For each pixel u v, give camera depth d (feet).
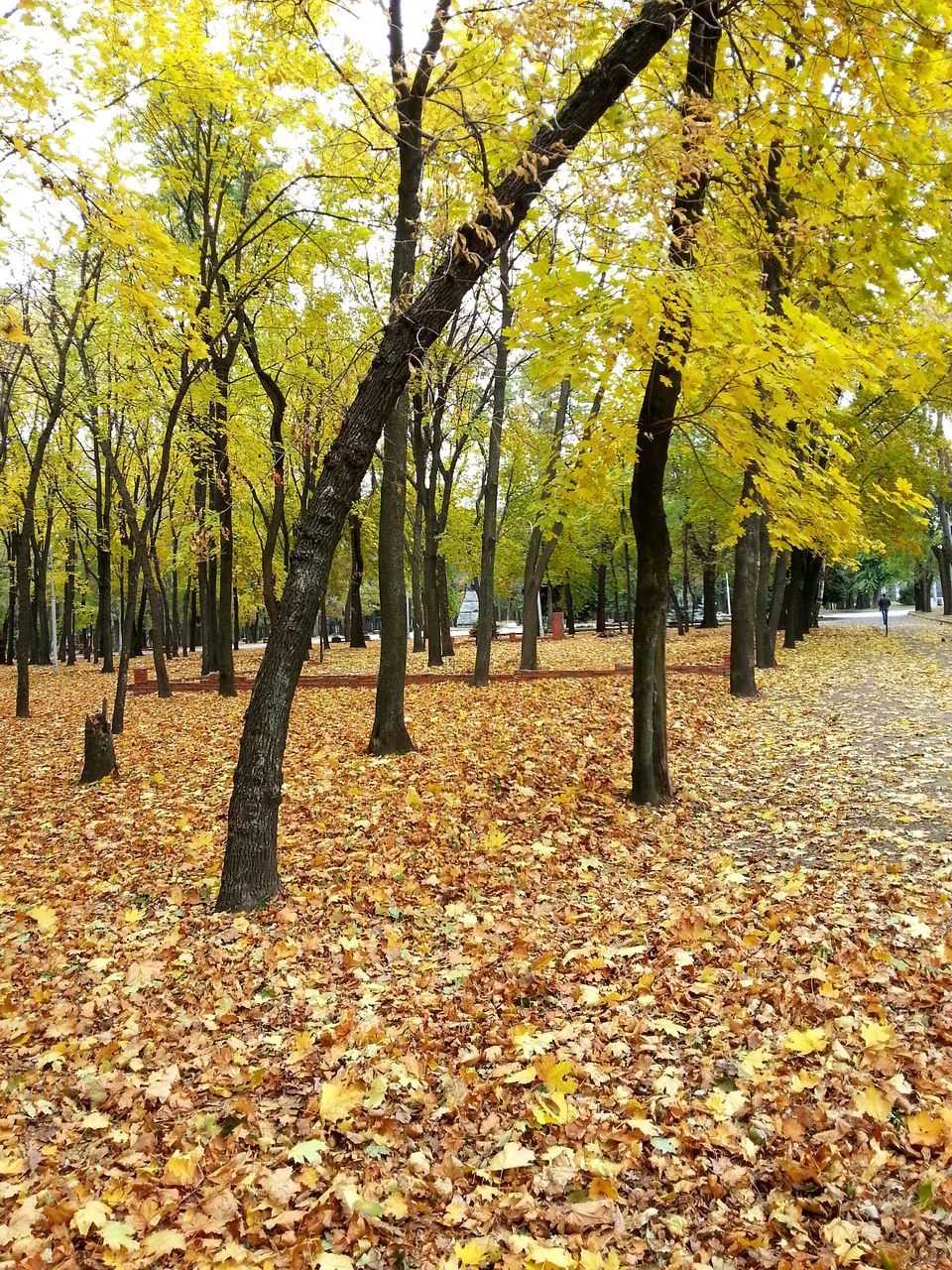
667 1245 8.00
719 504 67.87
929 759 26.50
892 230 18.86
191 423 44.86
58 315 44.62
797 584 77.00
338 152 28.94
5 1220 8.37
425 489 67.77
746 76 20.11
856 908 15.70
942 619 118.83
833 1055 10.63
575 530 81.82
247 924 16.65
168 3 22.40
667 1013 12.39
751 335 15.75
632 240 16.57
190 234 44.24
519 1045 11.55
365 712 41.39
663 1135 9.55
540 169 16.39
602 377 21.81
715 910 16.30
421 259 23.15
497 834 21.35
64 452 67.62
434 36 18.76
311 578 18.06
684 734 33.22
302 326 39.06
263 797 17.97
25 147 15.42
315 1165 9.29
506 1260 7.66
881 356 15.90
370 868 19.61
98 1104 10.80
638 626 24.53
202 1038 12.41
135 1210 8.56
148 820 25.25
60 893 19.70
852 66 17.56
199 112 30.12
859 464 53.47
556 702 40.29
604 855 20.45
